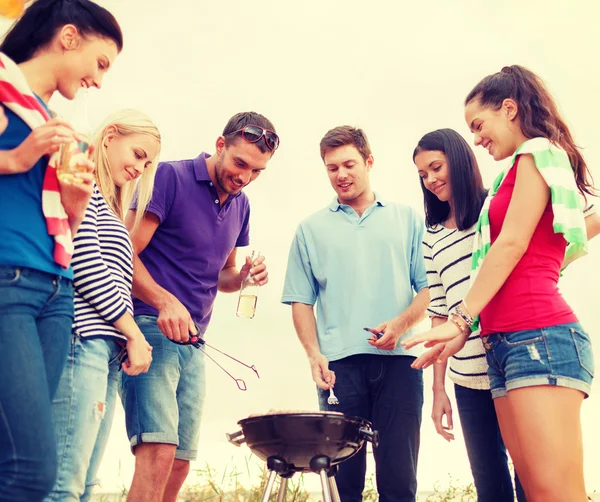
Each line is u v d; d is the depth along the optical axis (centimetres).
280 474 217
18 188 150
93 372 175
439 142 271
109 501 389
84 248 179
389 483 268
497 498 256
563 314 183
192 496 390
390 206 307
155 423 240
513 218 188
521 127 203
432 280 285
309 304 302
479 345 257
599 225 238
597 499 405
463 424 266
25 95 154
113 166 218
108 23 172
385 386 278
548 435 175
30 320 146
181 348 258
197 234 273
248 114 282
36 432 140
